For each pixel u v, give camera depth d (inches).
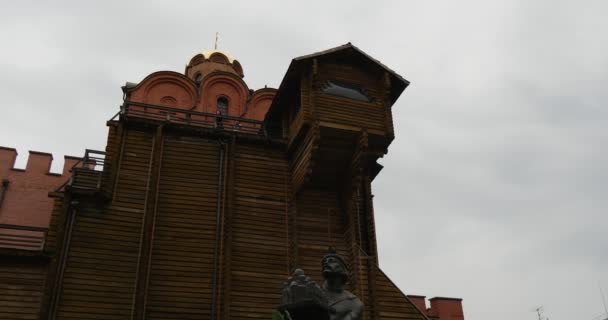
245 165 901.8
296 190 880.9
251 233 846.5
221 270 797.9
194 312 763.4
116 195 813.2
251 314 783.1
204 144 901.8
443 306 1240.8
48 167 1093.1
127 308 741.9
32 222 1035.9
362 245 884.6
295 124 895.1
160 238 801.6
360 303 294.5
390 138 871.1
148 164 855.1
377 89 909.8
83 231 772.6
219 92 1150.3
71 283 733.9
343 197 920.9
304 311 243.6
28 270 728.3
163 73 1113.4
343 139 862.5
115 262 767.7
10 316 693.9
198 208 841.5
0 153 1074.1
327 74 885.2
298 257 850.8
